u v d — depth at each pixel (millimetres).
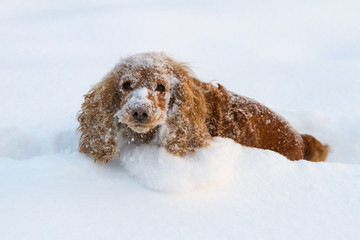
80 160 2908
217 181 2750
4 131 3453
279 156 3166
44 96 5324
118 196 2486
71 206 2295
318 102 5730
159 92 2879
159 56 3086
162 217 2268
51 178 2611
